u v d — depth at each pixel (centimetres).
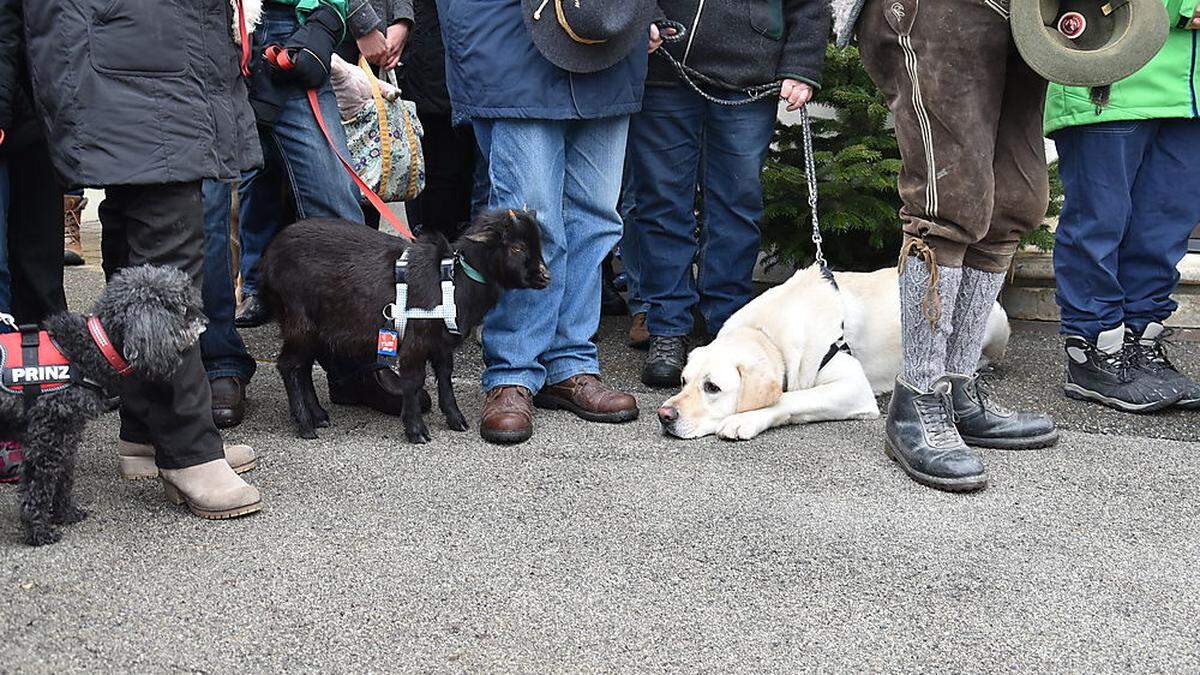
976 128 285
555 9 324
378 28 395
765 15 400
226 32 269
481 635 218
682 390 361
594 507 288
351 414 375
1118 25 271
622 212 490
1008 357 471
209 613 224
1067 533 275
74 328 247
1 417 245
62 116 248
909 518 283
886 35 298
